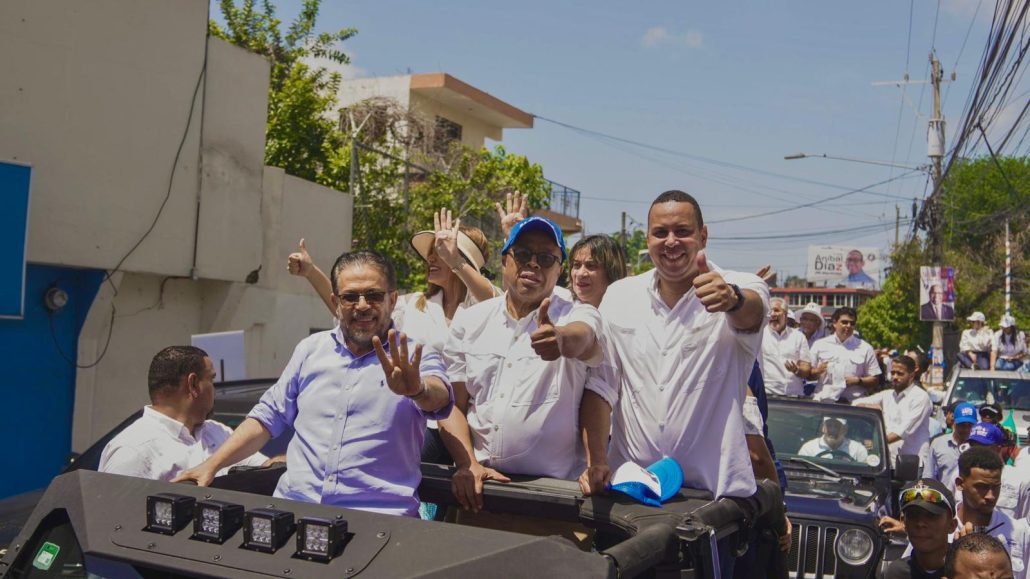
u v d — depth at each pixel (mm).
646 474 3410
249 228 12633
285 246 13938
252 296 13148
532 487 3633
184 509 2852
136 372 11406
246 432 3676
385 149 21500
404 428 3443
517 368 3912
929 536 5246
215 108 12008
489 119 29516
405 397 3439
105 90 10500
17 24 9570
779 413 8484
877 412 8375
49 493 3141
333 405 3473
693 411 3721
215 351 7168
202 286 12359
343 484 3398
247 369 13156
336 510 2777
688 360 3732
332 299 4777
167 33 11211
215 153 12016
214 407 5949
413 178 21688
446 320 5070
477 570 2482
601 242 4664
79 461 5715
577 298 4688
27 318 10141
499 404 3910
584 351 3625
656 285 3898
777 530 4004
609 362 3873
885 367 17391
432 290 5160
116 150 10664
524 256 3928
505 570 2469
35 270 10203
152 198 11125
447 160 22781
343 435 3430
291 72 18641
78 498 3039
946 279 31109
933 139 28078
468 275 4887
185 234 11594
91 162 10375
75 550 3035
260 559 2666
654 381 3793
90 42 10297
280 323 13820
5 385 9914
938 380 29578
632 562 2680
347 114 21734
